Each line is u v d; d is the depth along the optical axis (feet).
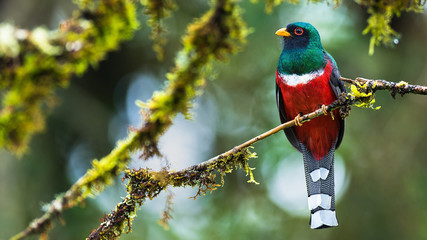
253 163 42.27
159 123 12.49
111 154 13.14
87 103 45.65
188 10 42.52
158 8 12.14
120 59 48.32
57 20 42.80
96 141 45.52
